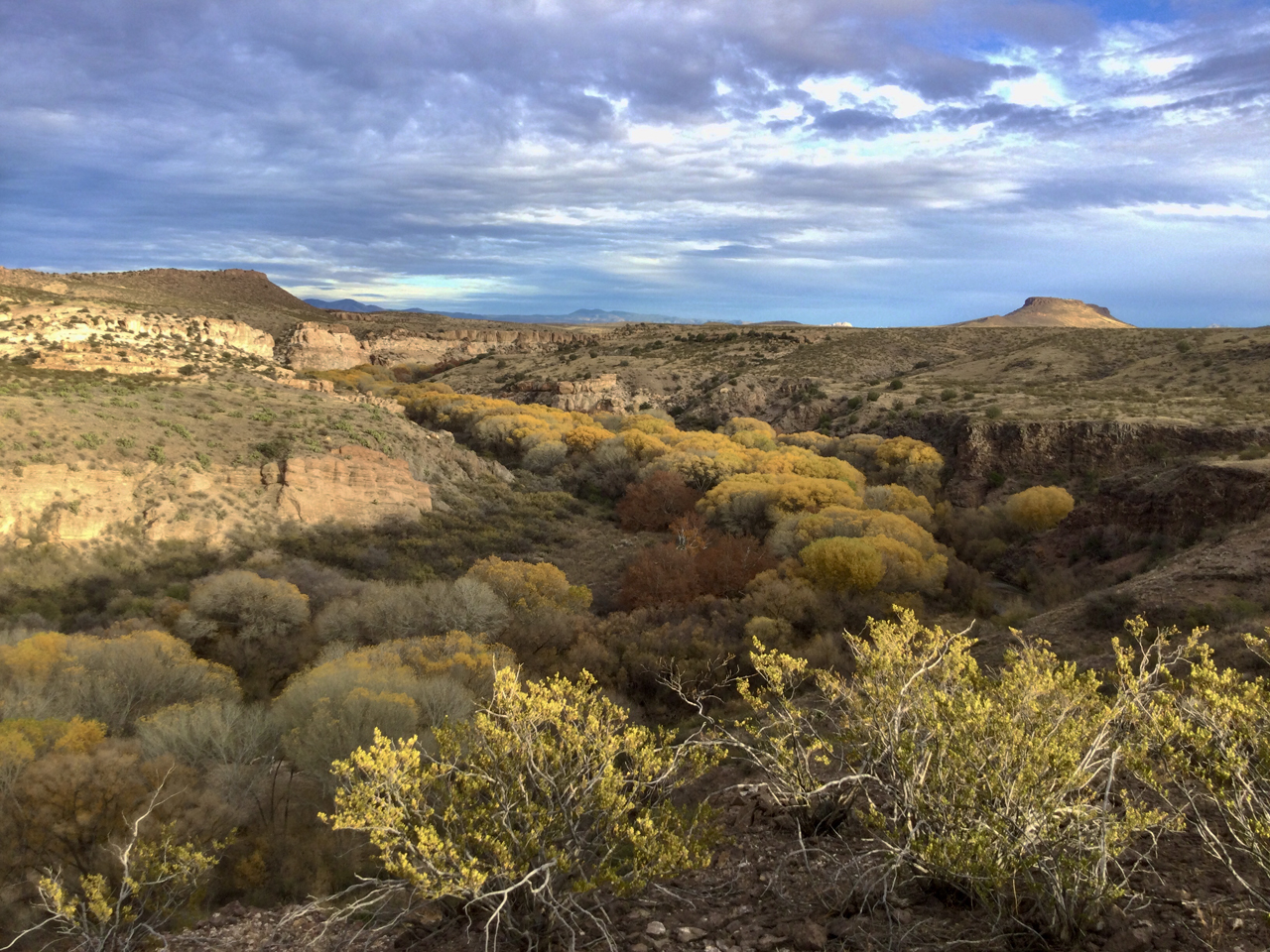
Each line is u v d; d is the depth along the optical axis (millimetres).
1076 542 33219
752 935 4062
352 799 3928
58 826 6961
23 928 5977
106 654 15688
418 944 4355
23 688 13445
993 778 3830
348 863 7465
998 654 13906
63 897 5328
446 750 4680
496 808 4184
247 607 23344
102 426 35438
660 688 19047
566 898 3992
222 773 9320
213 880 6941
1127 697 4312
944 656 5090
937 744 4156
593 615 29141
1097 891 3488
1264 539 15555
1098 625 14344
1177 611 13641
